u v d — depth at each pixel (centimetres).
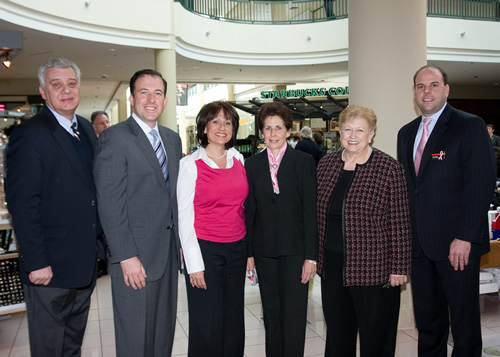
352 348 260
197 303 247
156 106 238
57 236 231
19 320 420
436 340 281
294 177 257
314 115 1140
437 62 1220
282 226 255
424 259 274
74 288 238
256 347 342
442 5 1255
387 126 355
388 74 353
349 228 242
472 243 252
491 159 249
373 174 243
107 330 390
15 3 778
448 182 258
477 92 1712
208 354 248
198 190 245
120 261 223
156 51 1041
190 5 1176
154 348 244
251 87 1967
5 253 311
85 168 244
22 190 221
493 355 313
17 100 1460
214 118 249
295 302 255
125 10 970
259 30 1258
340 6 1262
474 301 260
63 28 889
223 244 247
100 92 1828
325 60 1264
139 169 230
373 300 245
